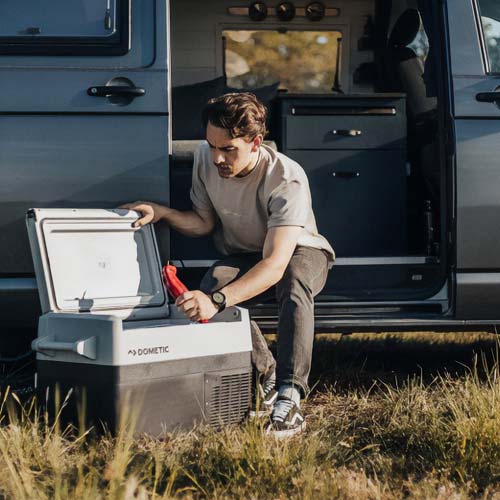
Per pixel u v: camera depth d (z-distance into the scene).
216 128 2.64
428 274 3.34
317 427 2.68
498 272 3.18
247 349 2.70
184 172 3.40
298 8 4.68
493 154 3.13
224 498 2.10
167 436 2.49
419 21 4.04
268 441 2.43
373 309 3.18
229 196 2.86
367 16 4.70
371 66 4.71
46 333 2.57
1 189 2.87
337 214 3.66
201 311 2.56
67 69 2.90
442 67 3.18
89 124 2.90
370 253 3.68
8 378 3.10
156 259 2.95
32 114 2.88
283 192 2.76
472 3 3.19
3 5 2.90
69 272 2.73
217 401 2.64
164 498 2.05
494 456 2.36
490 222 3.13
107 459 2.31
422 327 3.15
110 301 2.81
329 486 2.14
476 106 3.13
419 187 3.86
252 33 4.69
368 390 3.23
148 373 2.47
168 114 2.93
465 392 2.75
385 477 2.26
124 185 2.91
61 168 2.88
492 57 3.20
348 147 3.65
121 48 2.92
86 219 2.78
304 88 4.74
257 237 2.93
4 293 2.90
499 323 3.19
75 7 2.93
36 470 2.27
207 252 3.39
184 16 4.64
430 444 2.49
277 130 3.75
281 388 2.66
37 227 2.68
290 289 2.75
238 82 4.70
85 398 2.48
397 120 3.68
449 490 2.18
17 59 2.89
